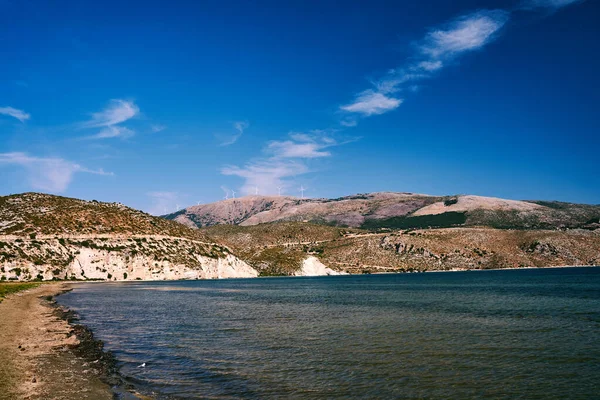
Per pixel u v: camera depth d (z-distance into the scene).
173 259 161.75
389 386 20.72
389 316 47.41
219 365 24.70
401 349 29.16
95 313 51.09
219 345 30.86
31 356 24.97
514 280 123.50
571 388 20.38
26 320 41.03
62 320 42.38
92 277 138.50
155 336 34.75
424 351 28.47
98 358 25.45
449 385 20.94
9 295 66.88
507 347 29.53
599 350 28.12
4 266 121.12
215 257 183.25
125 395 18.12
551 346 29.69
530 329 36.94
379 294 83.75
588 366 24.17
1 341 29.50
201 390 19.72
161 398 18.30
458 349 29.03
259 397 18.91
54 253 135.00
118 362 24.97
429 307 56.66
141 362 25.23
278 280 167.50
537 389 20.30
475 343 31.03
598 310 48.97
